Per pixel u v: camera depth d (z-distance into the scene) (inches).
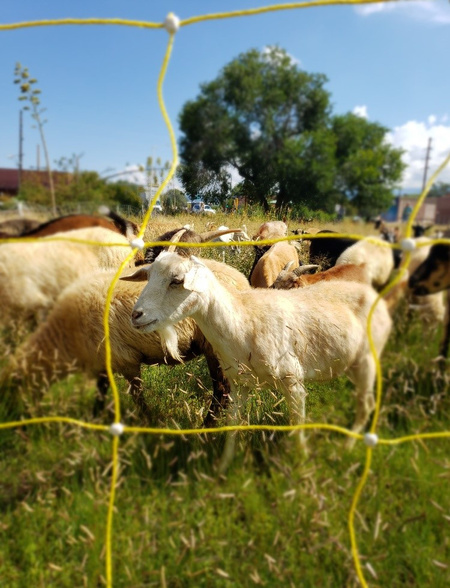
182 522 91.8
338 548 86.0
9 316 119.0
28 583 86.7
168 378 143.9
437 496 89.9
